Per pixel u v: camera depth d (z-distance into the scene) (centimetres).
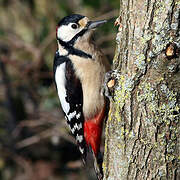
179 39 614
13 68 1417
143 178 673
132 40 651
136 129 665
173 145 658
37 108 1408
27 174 1402
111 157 712
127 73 665
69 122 890
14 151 1425
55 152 1445
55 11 1362
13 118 1440
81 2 1316
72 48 820
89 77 800
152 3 620
